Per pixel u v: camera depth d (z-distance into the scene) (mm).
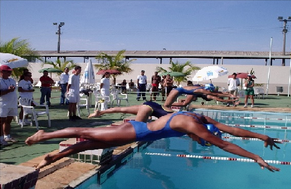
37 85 26422
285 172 5473
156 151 6758
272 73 28062
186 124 3133
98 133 3256
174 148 7047
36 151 5570
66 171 4566
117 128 3268
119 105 13172
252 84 14641
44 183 4031
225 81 28359
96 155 4934
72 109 9023
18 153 5410
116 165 5453
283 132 9492
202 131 3086
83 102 14602
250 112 13680
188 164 5824
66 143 4938
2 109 5785
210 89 5469
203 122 3391
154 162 5891
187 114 3268
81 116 10062
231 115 12859
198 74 14867
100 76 29266
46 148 5801
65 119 9227
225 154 6594
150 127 3254
